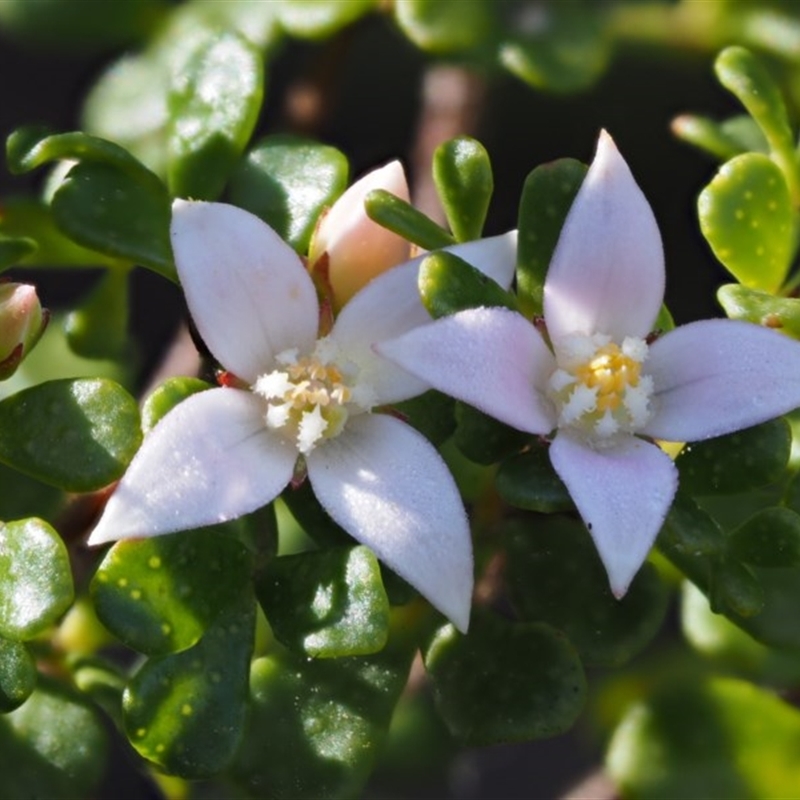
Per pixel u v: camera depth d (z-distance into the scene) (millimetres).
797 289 132
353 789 125
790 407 119
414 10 144
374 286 121
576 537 128
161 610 119
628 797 134
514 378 119
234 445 119
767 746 134
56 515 128
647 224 121
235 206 123
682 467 122
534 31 145
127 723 120
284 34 150
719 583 122
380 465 119
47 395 120
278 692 126
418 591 121
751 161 129
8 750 127
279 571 121
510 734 124
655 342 122
